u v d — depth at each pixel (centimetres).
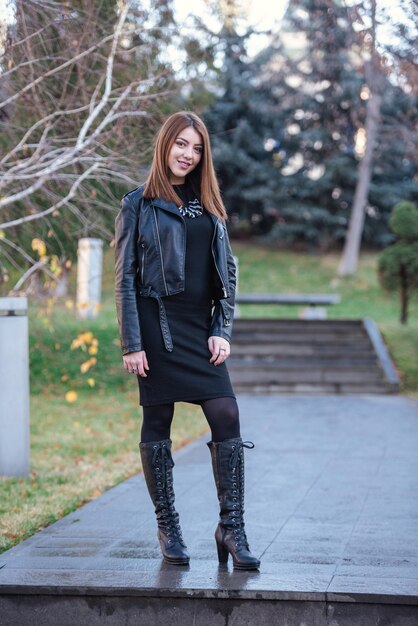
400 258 1584
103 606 323
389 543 401
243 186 2684
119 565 357
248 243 2788
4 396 590
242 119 2608
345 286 2330
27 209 768
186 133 351
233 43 789
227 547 349
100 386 1135
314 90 2572
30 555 379
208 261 355
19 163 662
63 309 1389
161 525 362
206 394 350
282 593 312
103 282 2058
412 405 1062
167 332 348
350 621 308
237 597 314
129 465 660
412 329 1482
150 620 320
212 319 358
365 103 2448
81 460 684
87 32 645
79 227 779
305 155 2702
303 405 1064
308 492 539
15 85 657
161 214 350
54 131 700
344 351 1344
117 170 701
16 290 703
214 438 353
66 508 502
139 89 691
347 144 2638
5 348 588
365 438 782
